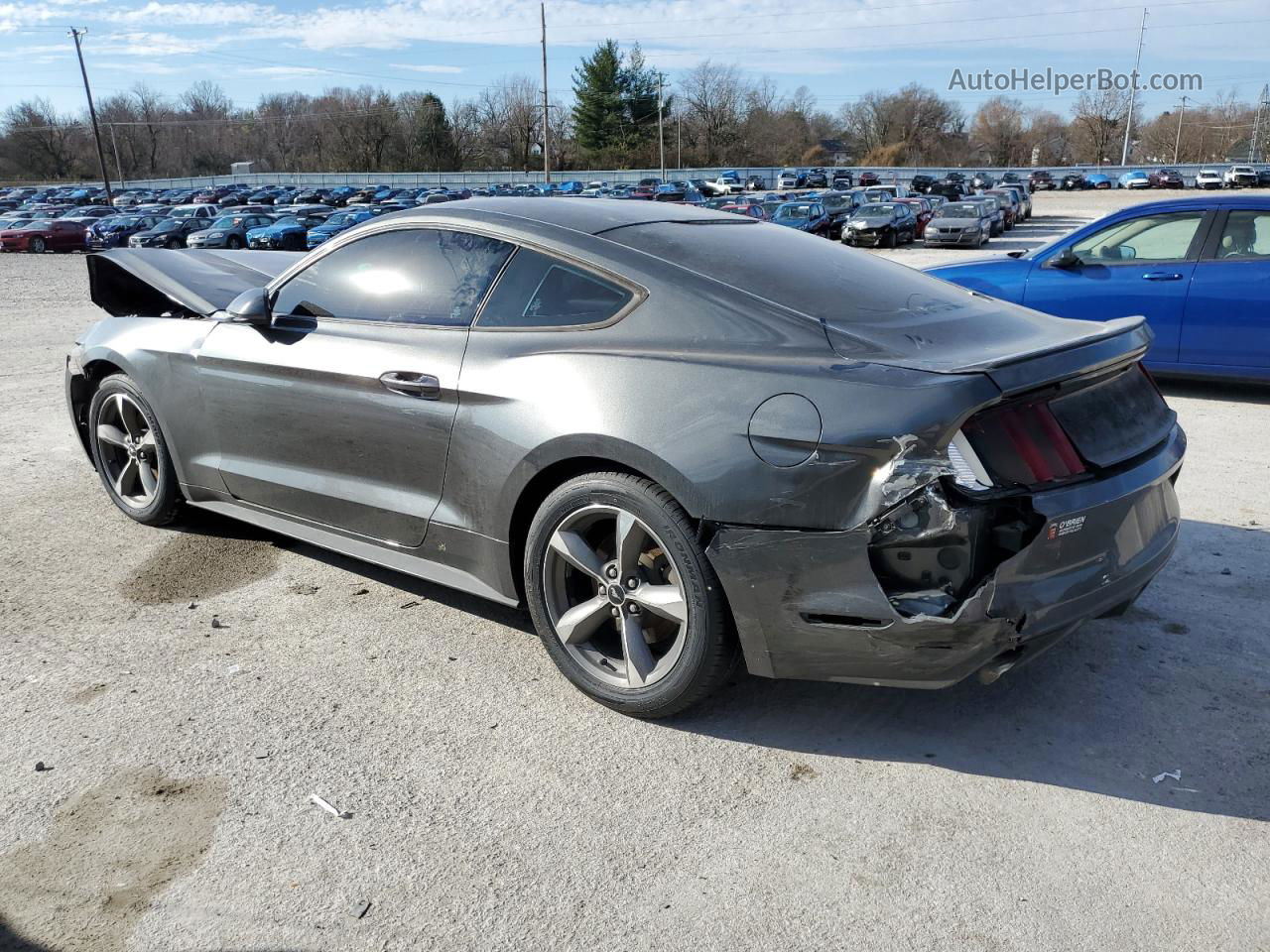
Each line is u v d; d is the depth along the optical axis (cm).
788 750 285
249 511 409
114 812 257
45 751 284
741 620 269
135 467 468
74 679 324
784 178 7544
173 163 12744
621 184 7338
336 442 358
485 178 9250
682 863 237
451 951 211
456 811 257
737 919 219
